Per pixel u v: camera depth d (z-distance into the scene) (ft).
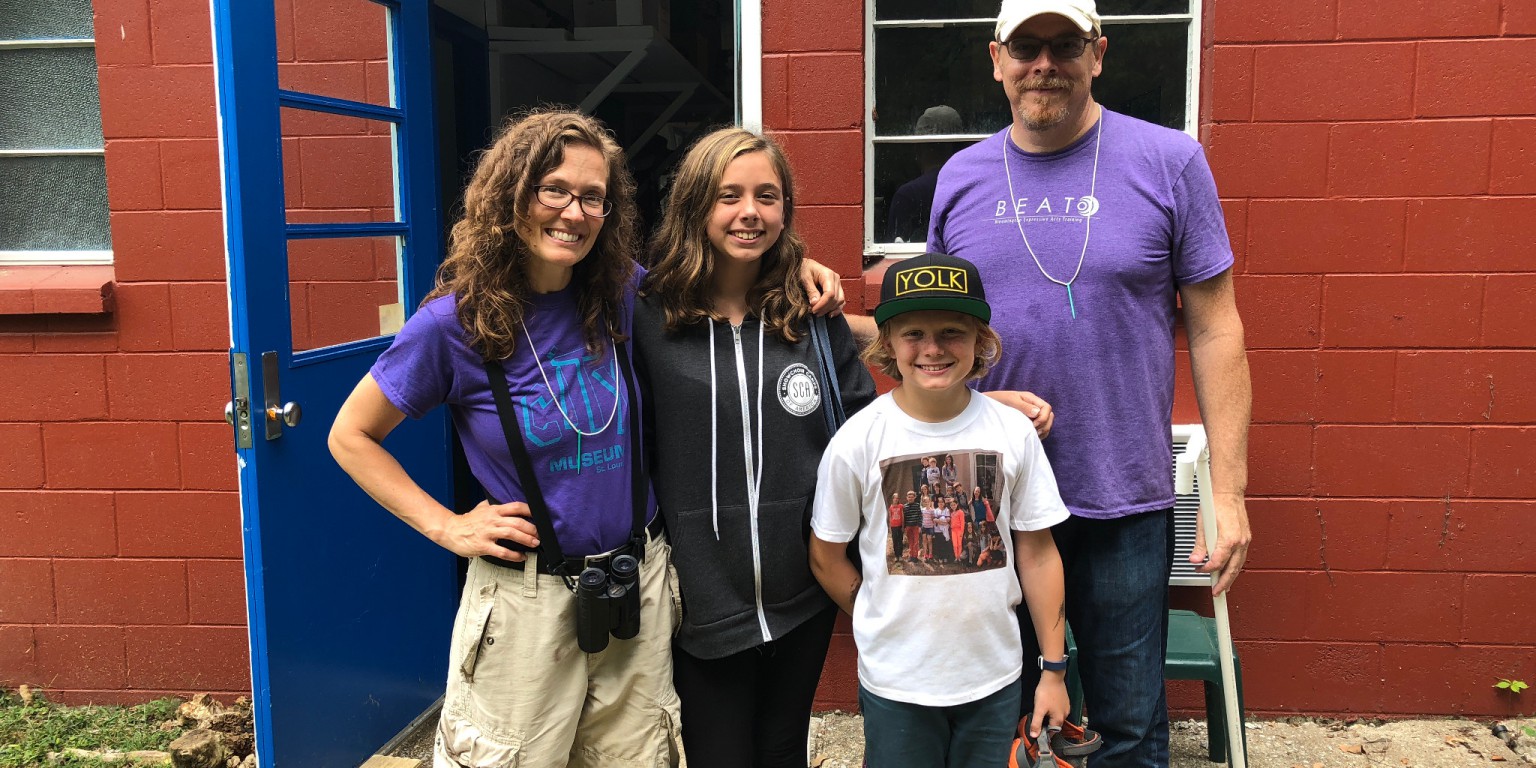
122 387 10.37
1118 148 6.67
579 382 5.89
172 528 10.55
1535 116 9.25
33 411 10.44
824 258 10.03
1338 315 9.66
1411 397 9.70
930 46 10.14
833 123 9.87
